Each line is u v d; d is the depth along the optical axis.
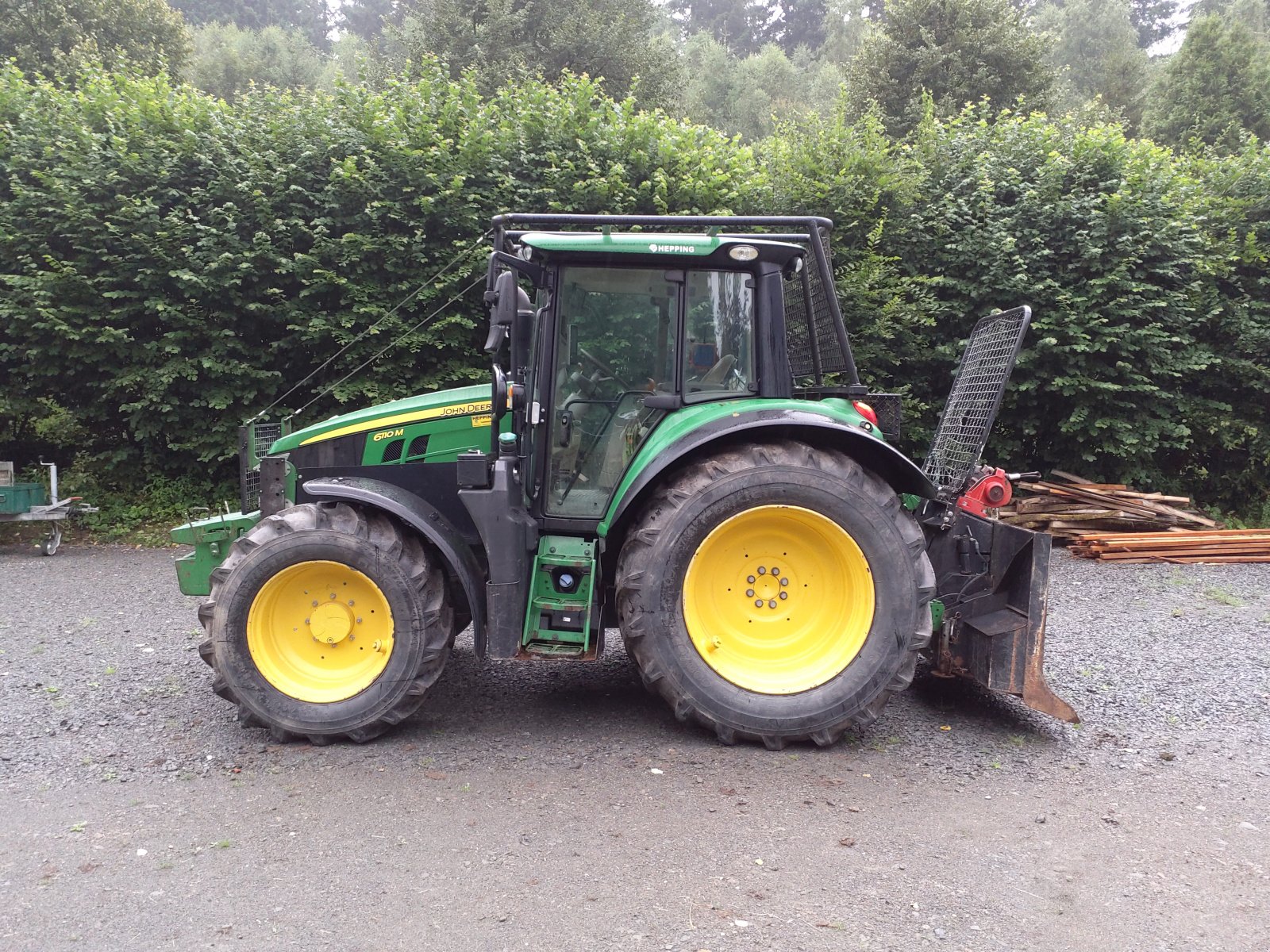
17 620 6.20
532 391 4.32
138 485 9.77
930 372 10.11
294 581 4.03
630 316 4.27
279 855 3.02
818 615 4.11
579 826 3.23
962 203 9.69
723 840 3.13
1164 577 7.80
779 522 4.00
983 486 4.40
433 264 9.23
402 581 3.95
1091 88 39.97
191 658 5.32
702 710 3.93
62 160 8.86
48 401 9.45
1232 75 25.62
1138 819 3.34
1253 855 3.07
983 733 4.22
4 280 8.57
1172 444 9.66
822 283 4.57
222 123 9.30
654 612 3.91
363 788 3.55
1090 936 2.58
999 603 4.30
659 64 24.77
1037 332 9.44
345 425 4.71
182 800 3.44
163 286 8.92
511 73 21.55
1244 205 10.05
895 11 22.52
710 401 4.28
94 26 20.92
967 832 3.21
